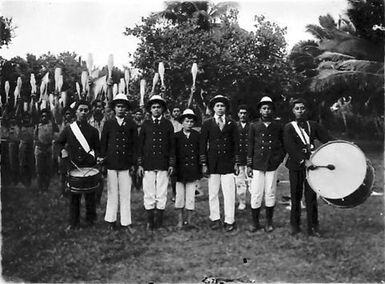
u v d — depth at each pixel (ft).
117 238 16.37
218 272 14.88
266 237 16.37
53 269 15.08
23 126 19.45
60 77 19.22
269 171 16.53
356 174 15.31
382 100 18.58
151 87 19.15
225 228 17.04
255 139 16.71
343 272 14.65
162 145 16.75
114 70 19.10
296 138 16.14
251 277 14.70
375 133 18.60
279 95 19.06
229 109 18.84
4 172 19.06
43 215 17.80
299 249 15.56
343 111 18.85
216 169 16.97
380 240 15.75
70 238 16.35
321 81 18.54
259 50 19.02
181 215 17.16
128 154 16.84
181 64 19.02
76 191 16.08
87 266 15.07
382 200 17.30
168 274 14.78
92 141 17.02
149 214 16.89
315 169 15.62
